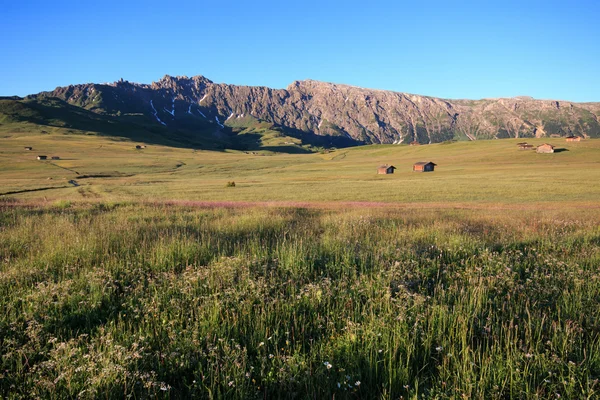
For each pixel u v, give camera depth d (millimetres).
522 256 9180
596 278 6848
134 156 169625
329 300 5867
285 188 68688
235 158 184500
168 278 6980
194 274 7035
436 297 6078
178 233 11047
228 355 4195
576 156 121875
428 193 54969
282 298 5895
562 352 4254
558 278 7047
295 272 7422
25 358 4242
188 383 3926
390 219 17703
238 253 8750
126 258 8391
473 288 6348
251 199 49312
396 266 7457
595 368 4004
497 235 12844
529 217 20609
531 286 6684
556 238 11688
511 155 134250
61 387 3768
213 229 13406
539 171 89000
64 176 97250
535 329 4855
